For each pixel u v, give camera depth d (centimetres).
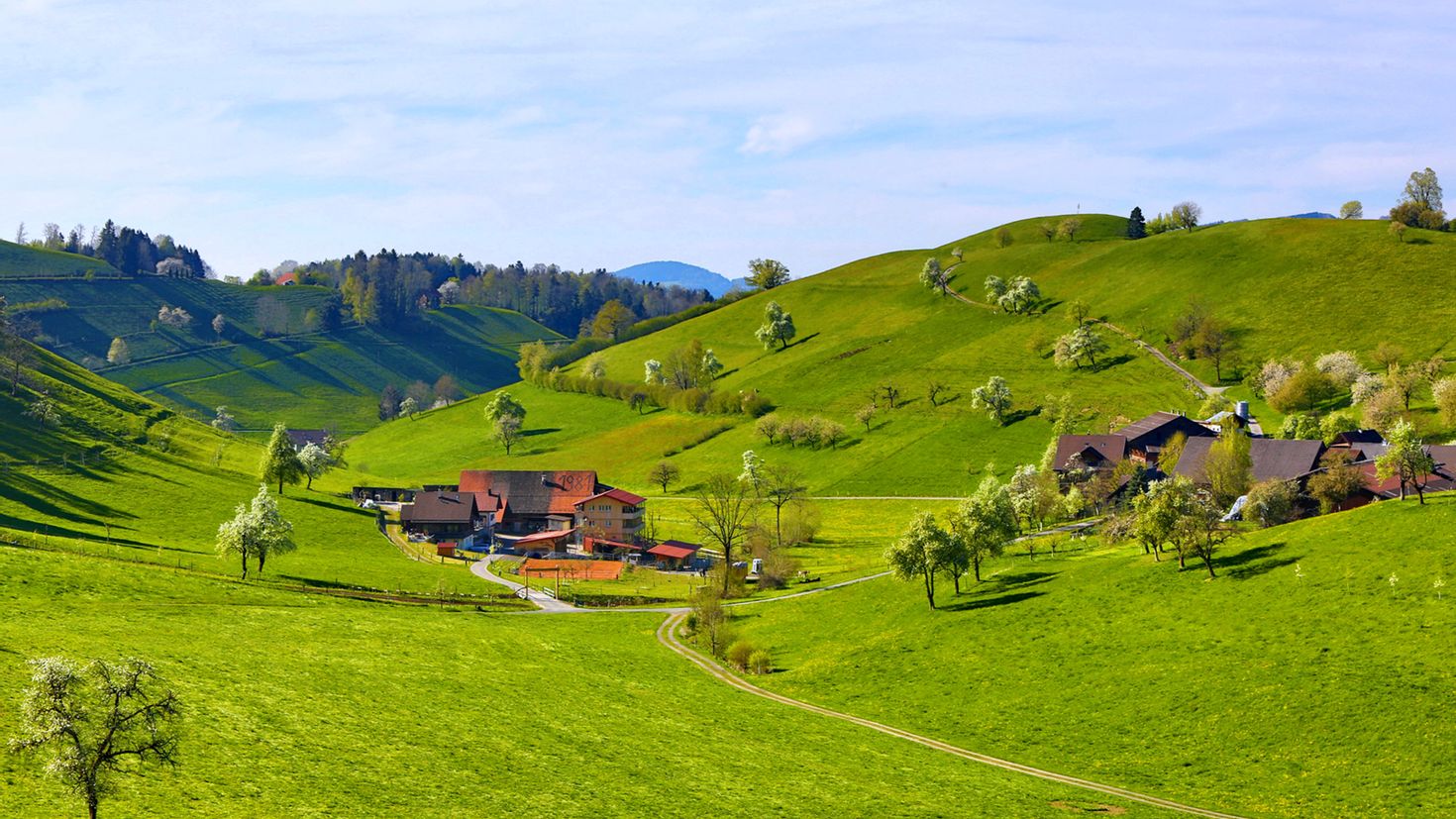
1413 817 6222
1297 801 6606
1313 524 10781
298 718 6681
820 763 7312
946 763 7544
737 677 10169
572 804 5931
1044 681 9012
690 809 6091
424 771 6122
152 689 6519
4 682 6000
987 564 12912
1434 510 10044
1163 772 7238
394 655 8869
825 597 13000
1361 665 7900
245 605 10225
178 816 4919
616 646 10912
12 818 4556
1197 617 9450
